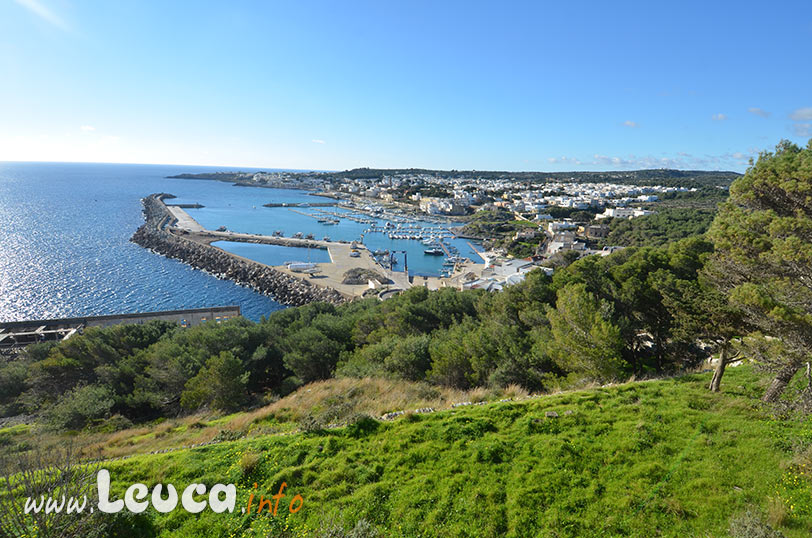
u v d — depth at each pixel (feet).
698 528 27.68
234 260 352.69
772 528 25.91
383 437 43.68
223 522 33.19
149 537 32.14
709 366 63.87
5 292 259.39
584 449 38.01
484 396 59.77
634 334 74.28
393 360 86.07
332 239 511.81
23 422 85.51
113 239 440.04
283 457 40.96
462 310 127.34
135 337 128.16
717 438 37.47
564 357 63.57
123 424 76.79
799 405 37.60
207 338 113.91
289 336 123.13
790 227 37.32
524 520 30.37
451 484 35.01
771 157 44.16
